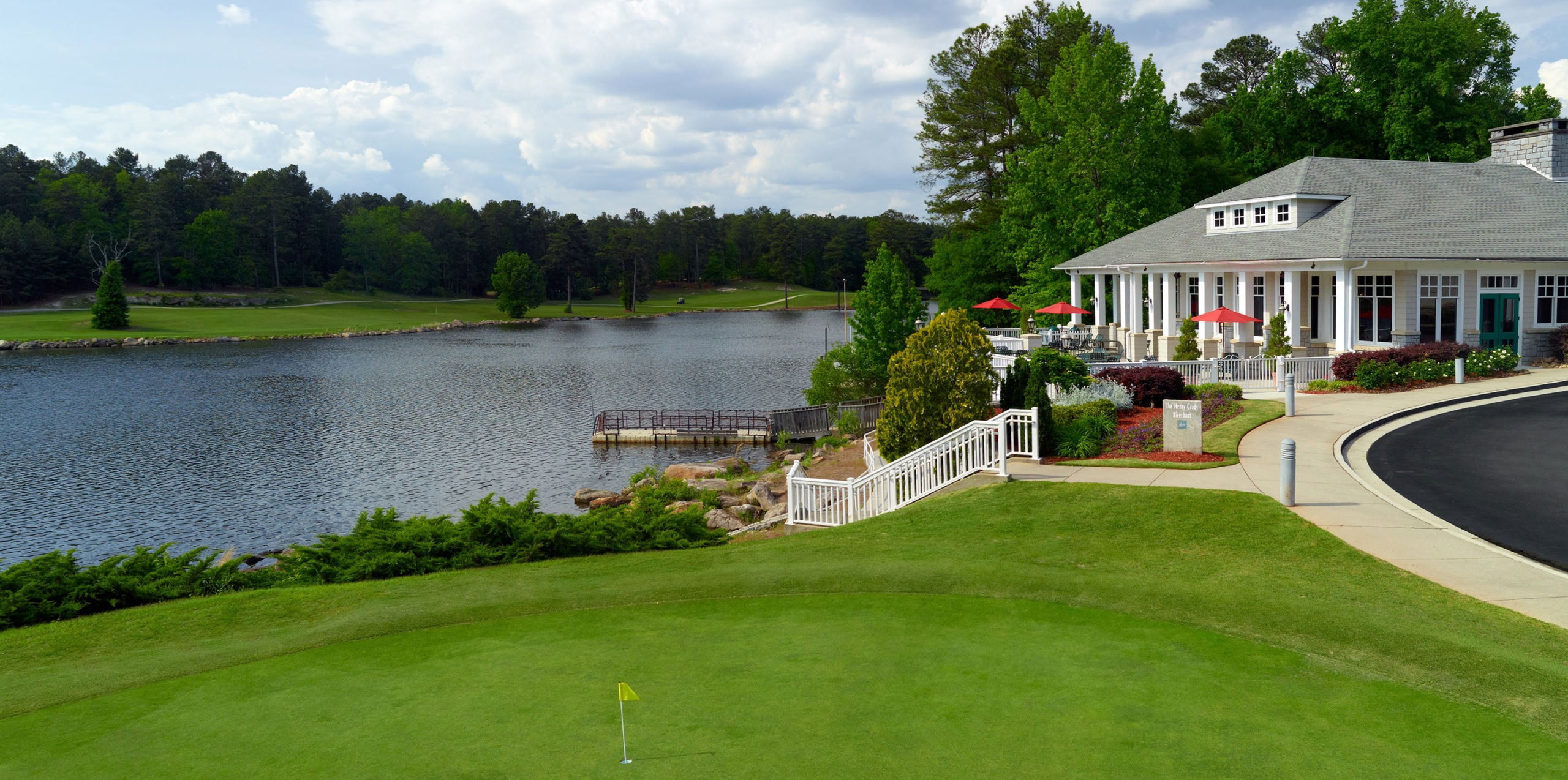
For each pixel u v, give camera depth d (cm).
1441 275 3447
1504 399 2814
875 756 700
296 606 1211
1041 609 1094
